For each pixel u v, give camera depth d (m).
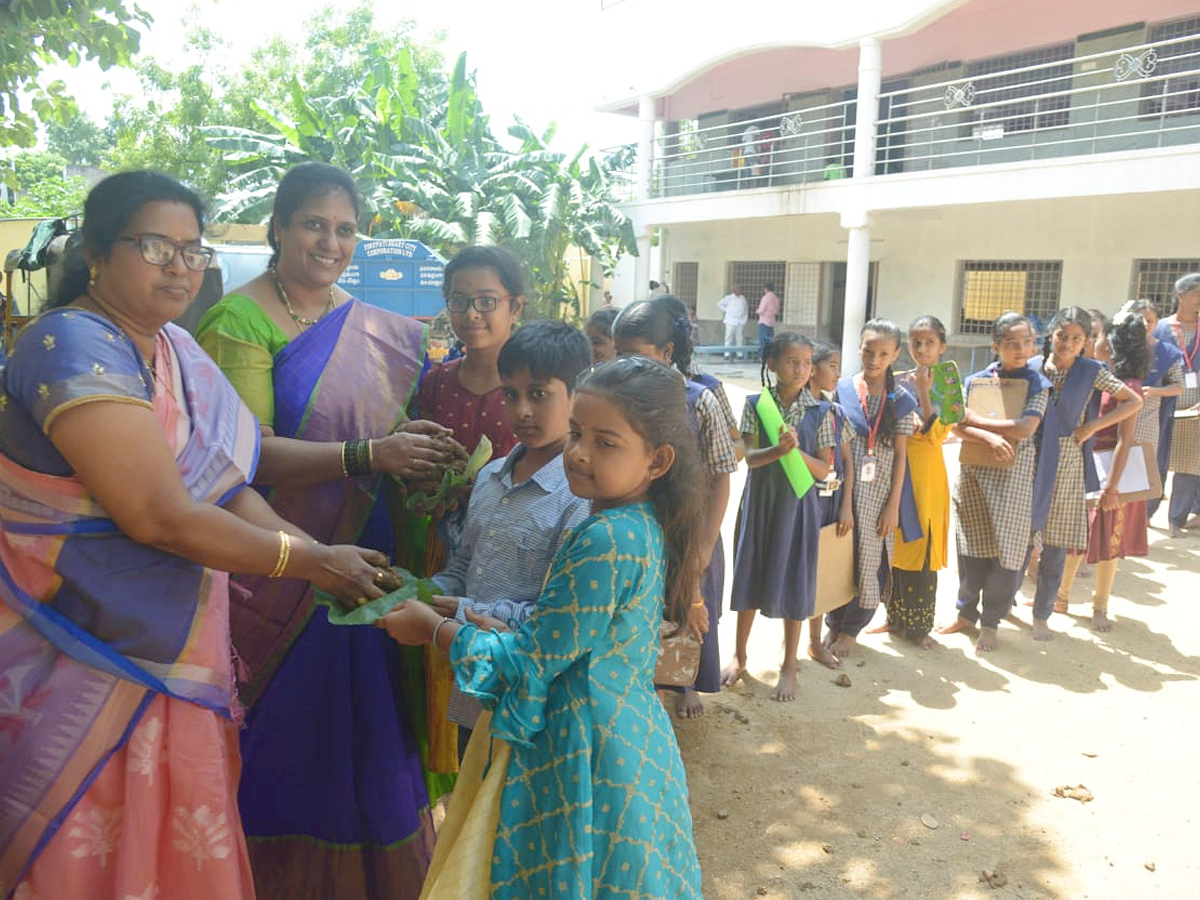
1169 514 7.22
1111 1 15.41
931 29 17.89
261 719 2.57
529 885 1.88
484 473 2.49
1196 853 3.22
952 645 5.05
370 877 2.62
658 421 1.90
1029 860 3.17
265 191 17.28
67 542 1.84
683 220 19.69
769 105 21.66
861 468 4.55
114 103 25.72
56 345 1.78
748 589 4.34
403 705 2.74
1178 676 4.64
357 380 2.65
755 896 2.97
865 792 3.57
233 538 1.93
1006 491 4.80
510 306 2.76
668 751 1.96
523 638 1.89
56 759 1.82
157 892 1.91
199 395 2.07
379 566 2.22
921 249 18.41
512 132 20.64
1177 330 7.24
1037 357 5.07
